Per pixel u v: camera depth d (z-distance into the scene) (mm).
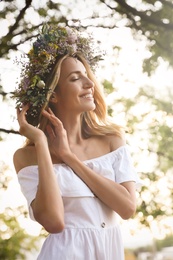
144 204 8758
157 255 23562
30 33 7535
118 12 7824
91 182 2871
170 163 9023
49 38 3086
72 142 3037
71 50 3064
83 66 3076
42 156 2842
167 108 9094
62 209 2783
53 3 7609
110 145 3084
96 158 3004
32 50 3115
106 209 2904
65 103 3029
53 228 2762
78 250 2797
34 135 2910
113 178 2963
